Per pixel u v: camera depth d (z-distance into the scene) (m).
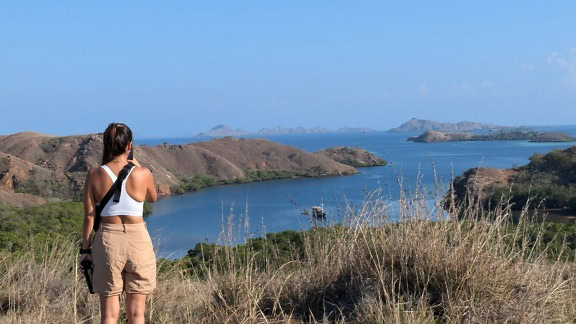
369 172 130.25
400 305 4.34
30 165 90.81
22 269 6.01
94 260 3.81
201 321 4.80
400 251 4.99
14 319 4.76
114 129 3.90
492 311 4.30
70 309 5.16
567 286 4.92
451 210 5.16
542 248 5.71
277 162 142.62
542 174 42.28
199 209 68.19
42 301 5.04
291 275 5.44
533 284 4.63
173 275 6.03
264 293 5.14
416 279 4.64
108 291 3.80
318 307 4.96
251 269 5.26
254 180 128.62
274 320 4.71
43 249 6.93
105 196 3.80
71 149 118.19
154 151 128.00
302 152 149.25
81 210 24.12
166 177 109.56
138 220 3.88
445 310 4.34
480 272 4.55
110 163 3.89
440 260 4.71
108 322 3.85
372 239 5.20
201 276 6.13
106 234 3.78
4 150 118.44
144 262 3.88
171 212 66.94
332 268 5.22
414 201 5.32
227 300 4.95
